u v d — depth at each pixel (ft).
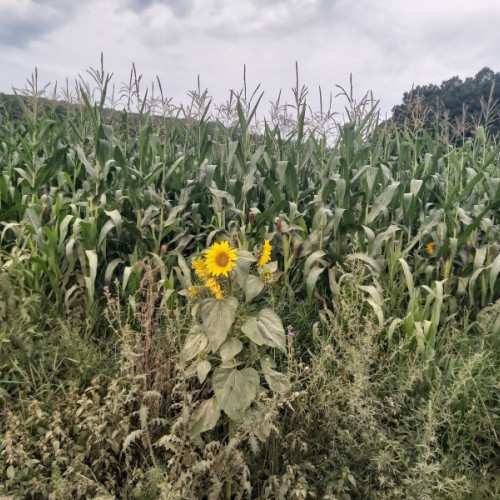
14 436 7.47
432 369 10.06
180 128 18.79
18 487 7.09
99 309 12.19
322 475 8.18
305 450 7.98
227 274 7.27
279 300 12.12
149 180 13.96
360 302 11.43
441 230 14.10
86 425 7.77
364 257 11.92
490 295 12.96
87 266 12.84
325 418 8.53
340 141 15.19
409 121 19.56
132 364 7.96
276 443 8.43
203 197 15.35
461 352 10.98
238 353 7.65
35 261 11.35
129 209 14.89
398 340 11.51
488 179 14.32
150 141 16.03
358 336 9.51
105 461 7.55
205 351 7.57
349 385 8.53
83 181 16.05
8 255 12.12
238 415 7.01
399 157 16.17
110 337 11.36
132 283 12.04
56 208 13.25
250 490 7.25
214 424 7.19
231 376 7.25
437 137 18.48
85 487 7.00
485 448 9.21
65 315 11.66
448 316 12.84
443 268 14.01
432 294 11.32
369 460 8.20
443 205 13.91
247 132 15.39
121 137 18.71
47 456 7.39
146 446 7.82
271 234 13.28
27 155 14.96
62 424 8.10
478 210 15.02
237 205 15.11
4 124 20.43
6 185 14.38
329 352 9.22
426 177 14.40
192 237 14.02
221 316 7.25
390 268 12.78
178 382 8.13
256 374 7.32
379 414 8.59
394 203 14.66
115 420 7.92
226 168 15.96
